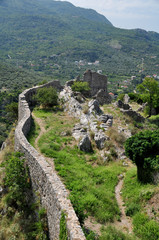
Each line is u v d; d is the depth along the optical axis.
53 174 8.12
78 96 23.52
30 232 8.32
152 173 9.59
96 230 7.36
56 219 6.79
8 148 15.18
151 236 7.00
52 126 16.92
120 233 7.19
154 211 7.89
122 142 14.27
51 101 21.84
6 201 10.23
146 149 9.84
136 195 9.06
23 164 10.69
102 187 9.95
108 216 8.02
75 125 16.94
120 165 12.27
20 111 19.88
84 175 10.61
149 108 25.25
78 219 6.41
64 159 11.98
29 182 10.17
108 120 17.03
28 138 14.21
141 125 18.81
